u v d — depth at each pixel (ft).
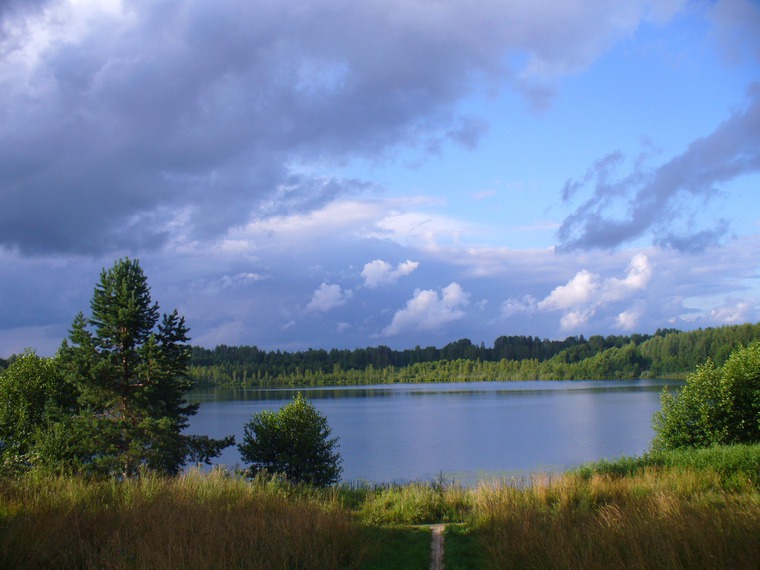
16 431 105.60
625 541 25.66
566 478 47.60
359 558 27.84
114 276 109.19
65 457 90.89
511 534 30.42
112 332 105.29
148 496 35.78
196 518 29.78
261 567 23.57
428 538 34.50
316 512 35.09
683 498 36.60
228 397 449.48
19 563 22.66
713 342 413.39
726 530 25.03
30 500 30.42
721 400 73.72
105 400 104.22
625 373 599.98
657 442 79.20
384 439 195.72
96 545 24.95
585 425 226.17
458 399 400.26
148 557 23.09
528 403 341.82
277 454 95.66
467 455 156.56
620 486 45.16
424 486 51.80
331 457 101.19
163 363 105.91
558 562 24.62
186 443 106.22
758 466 48.21
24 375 113.50
